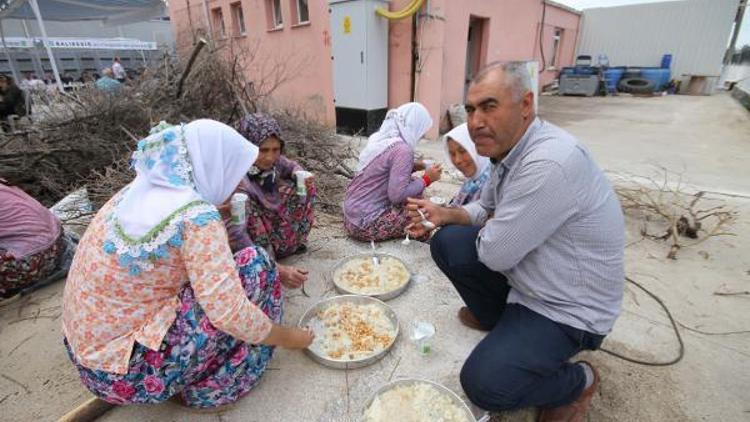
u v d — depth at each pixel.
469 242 1.85
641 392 1.75
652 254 2.94
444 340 2.00
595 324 1.43
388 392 1.62
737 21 15.07
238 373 1.53
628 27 14.94
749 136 6.91
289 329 1.49
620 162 5.38
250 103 4.61
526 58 10.22
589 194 1.33
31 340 2.04
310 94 7.11
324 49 6.57
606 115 9.52
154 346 1.21
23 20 10.91
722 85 15.58
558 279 1.43
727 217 3.22
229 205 1.88
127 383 1.26
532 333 1.44
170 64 4.83
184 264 1.20
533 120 1.43
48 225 2.44
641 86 13.89
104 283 1.16
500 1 8.17
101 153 3.86
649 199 3.90
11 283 2.31
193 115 4.45
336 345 1.94
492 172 1.71
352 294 2.30
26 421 1.59
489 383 1.39
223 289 1.16
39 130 3.85
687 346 2.02
